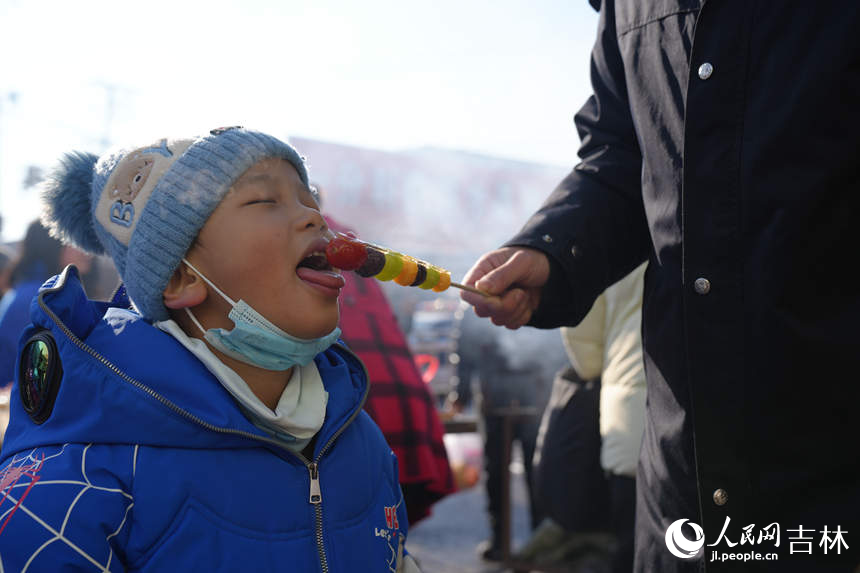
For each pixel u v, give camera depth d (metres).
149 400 1.31
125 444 1.30
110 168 1.49
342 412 1.54
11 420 1.42
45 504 1.23
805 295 1.42
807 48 1.42
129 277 1.42
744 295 1.46
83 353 1.34
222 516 1.31
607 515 3.34
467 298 1.72
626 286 2.98
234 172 1.39
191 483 1.30
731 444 1.48
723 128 1.49
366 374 1.65
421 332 9.42
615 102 1.90
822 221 1.40
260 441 1.36
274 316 1.39
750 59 1.47
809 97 1.40
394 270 1.50
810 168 1.40
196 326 1.43
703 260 1.50
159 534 1.26
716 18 1.51
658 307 1.64
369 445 1.61
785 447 1.44
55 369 1.35
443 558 4.59
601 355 3.26
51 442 1.31
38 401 1.36
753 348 1.46
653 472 1.66
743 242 1.46
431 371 6.27
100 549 1.22
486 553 4.47
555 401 3.49
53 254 3.96
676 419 1.59
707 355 1.50
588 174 1.89
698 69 1.53
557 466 3.38
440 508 5.96
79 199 1.56
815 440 1.43
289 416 1.43
